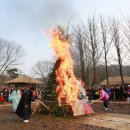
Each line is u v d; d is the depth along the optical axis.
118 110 19.94
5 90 36.69
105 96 20.56
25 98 14.52
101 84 47.09
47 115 16.53
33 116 16.31
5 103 33.16
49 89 17.17
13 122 14.51
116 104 25.67
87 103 17.33
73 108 16.09
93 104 26.69
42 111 17.19
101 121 14.18
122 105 24.50
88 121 14.23
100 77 60.56
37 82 46.22
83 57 43.84
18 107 14.62
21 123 14.04
